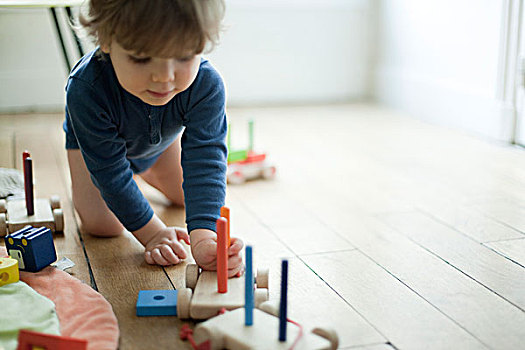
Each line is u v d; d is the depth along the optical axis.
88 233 1.27
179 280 1.06
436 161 1.84
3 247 1.17
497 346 0.86
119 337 0.87
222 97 1.12
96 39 0.96
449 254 1.18
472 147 2.00
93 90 1.03
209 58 2.59
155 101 0.96
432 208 1.44
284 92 2.72
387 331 0.90
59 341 0.73
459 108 2.25
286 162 1.85
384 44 2.69
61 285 0.99
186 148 1.10
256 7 2.59
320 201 1.50
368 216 1.39
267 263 1.13
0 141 2.01
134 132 1.12
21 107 2.43
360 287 1.04
